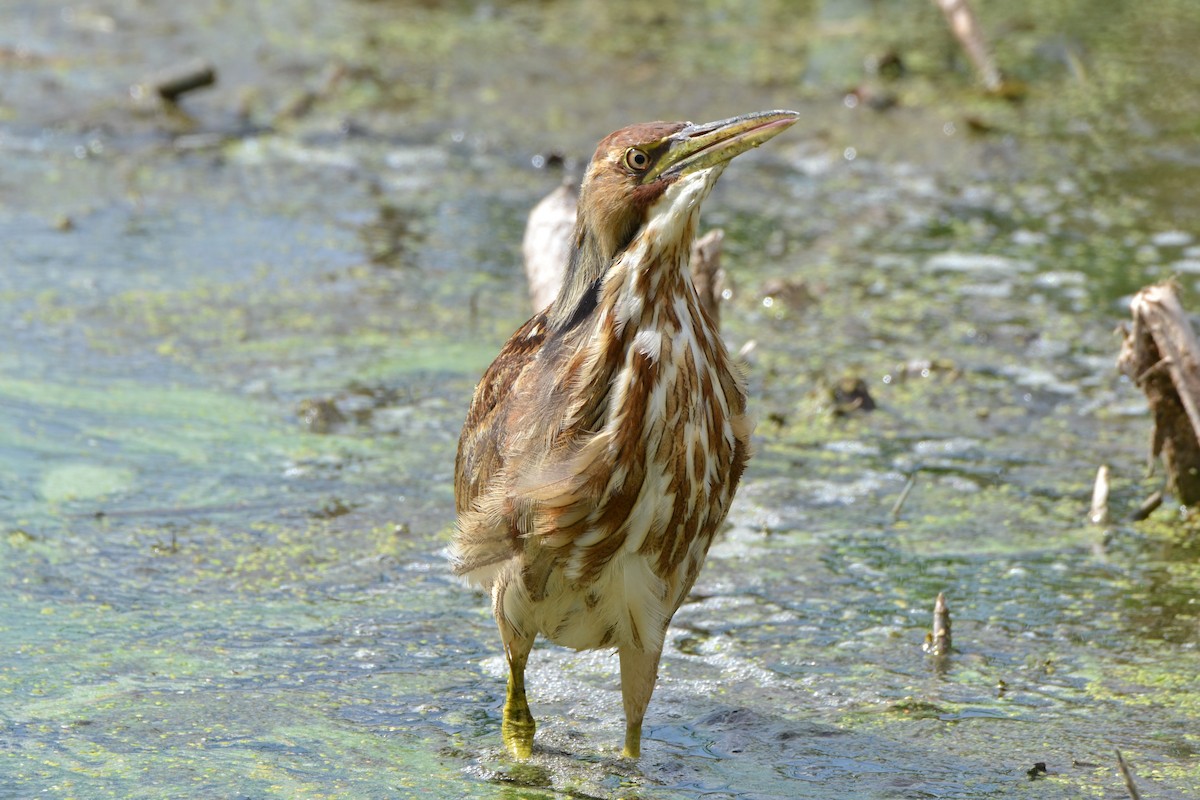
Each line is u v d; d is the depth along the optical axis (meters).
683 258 7.36
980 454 12.12
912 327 14.88
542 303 11.89
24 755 7.66
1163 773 7.68
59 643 8.87
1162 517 10.95
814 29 26.11
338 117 20.67
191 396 12.70
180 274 15.46
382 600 9.60
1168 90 22.86
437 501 11.02
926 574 10.09
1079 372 13.82
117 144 19.20
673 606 7.69
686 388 7.28
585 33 25.34
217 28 24.36
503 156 19.59
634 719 7.79
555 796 7.46
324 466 11.53
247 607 9.41
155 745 7.81
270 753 7.78
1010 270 16.34
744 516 10.94
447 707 8.37
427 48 24.03
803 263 16.55
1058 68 23.91
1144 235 17.33
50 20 24.02
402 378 13.31
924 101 22.19
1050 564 10.23
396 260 16.22
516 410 7.56
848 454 12.09
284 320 14.48
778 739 8.07
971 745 8.00
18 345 13.48
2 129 19.33
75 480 11.09
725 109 21.41
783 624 9.41
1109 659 8.95
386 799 7.38
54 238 16.16
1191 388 10.37
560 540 7.25
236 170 18.67
